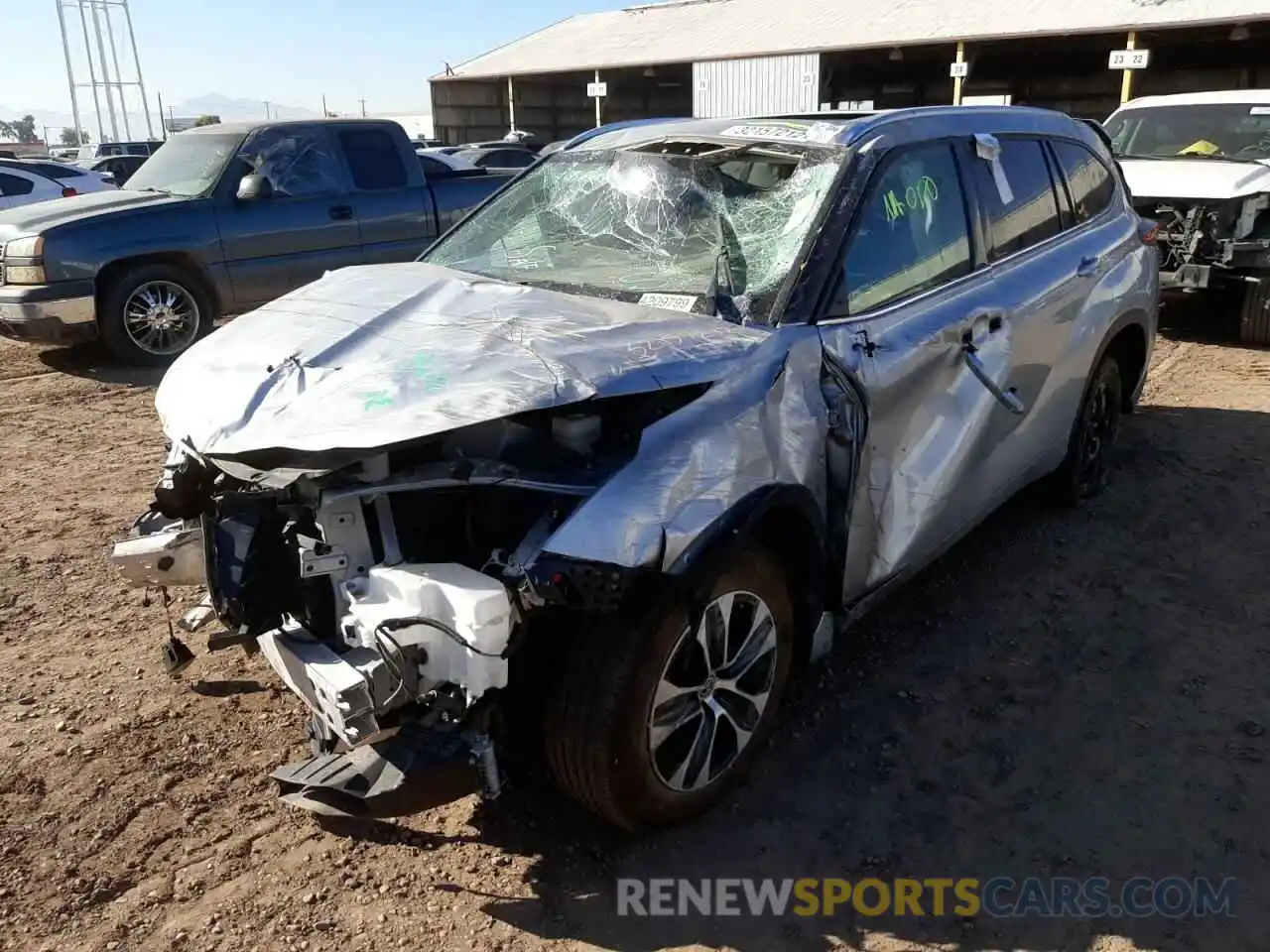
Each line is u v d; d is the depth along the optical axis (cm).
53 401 788
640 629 269
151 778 329
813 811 319
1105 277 495
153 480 607
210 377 311
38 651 405
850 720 364
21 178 1509
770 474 298
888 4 2806
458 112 3559
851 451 326
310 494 280
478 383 277
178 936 269
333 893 284
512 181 447
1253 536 509
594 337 302
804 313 324
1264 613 436
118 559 327
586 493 271
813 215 344
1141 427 680
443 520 293
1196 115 1034
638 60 2859
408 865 296
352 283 374
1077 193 504
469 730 266
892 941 272
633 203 388
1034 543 502
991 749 348
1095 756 344
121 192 941
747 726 315
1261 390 775
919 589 458
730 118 421
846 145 364
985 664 398
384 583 267
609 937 272
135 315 879
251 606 292
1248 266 888
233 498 296
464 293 349
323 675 263
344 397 280
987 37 2262
